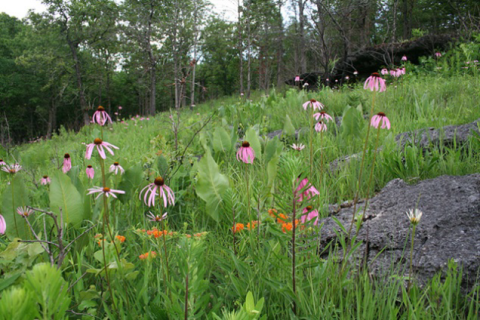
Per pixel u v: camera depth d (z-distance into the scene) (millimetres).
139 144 7637
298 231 1774
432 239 2082
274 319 1639
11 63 43719
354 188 3178
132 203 2947
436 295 1574
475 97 5770
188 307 1515
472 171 3100
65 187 2135
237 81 46969
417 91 6895
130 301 1742
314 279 1755
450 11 29375
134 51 30188
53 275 984
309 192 1841
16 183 2117
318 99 7836
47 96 44906
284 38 25344
